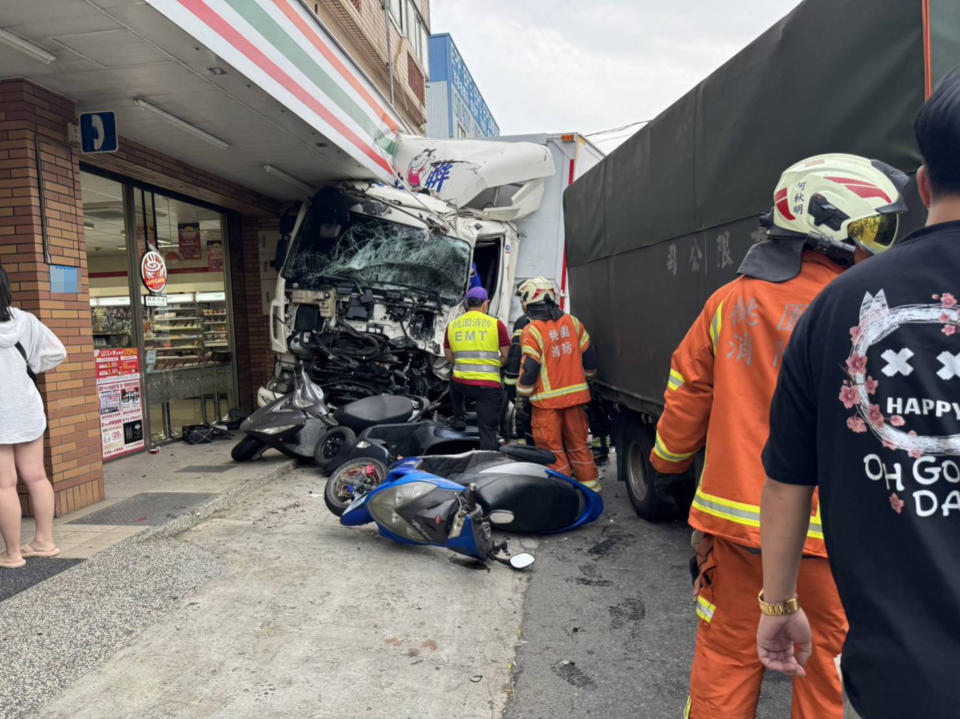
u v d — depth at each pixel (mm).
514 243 10016
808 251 2012
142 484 6000
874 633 1066
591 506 5168
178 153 7133
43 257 4988
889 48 2652
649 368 4965
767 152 3391
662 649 3338
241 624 3439
